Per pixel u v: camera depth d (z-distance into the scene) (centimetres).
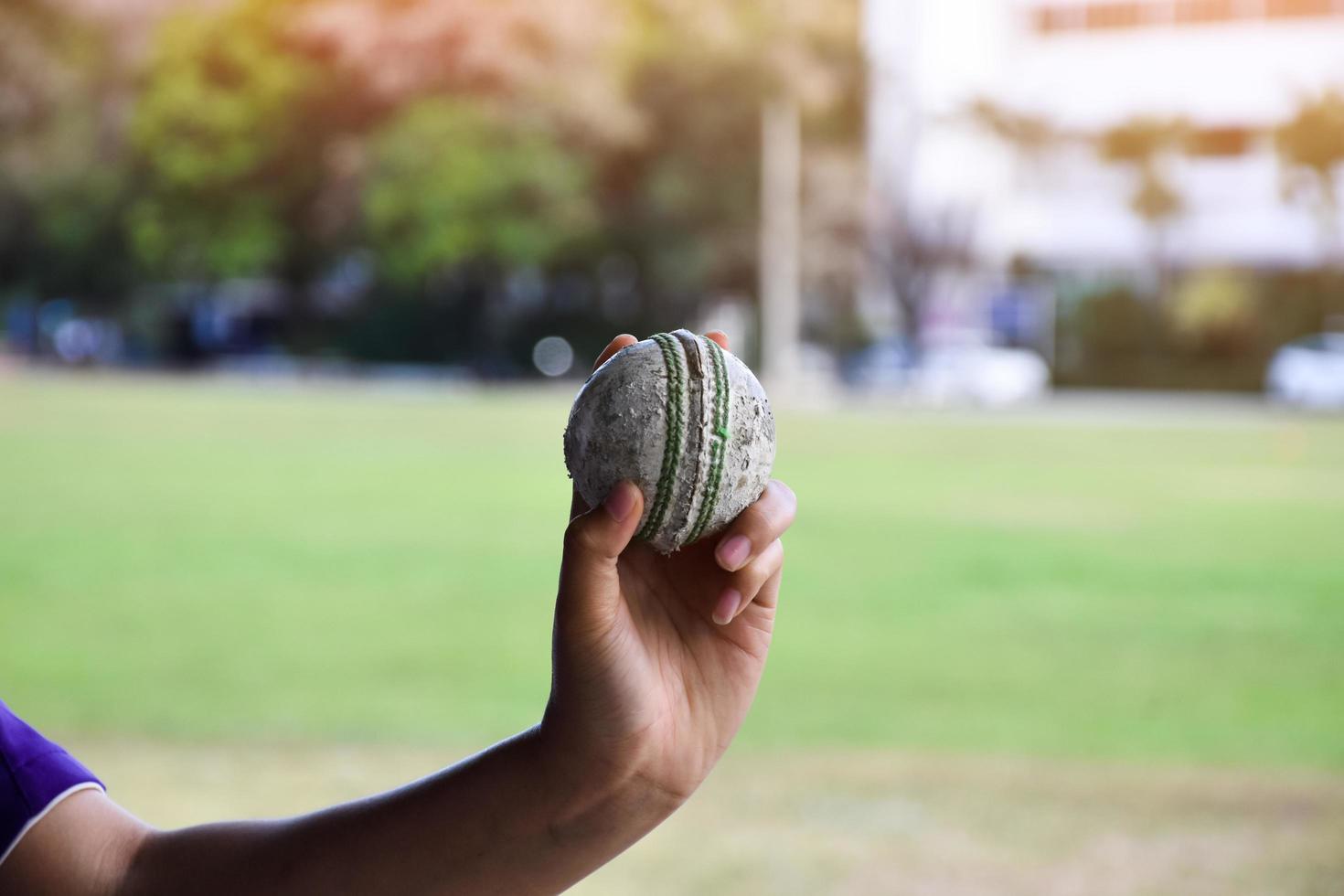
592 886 374
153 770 477
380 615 755
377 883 122
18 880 122
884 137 3834
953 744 527
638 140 3597
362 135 3741
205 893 122
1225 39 3856
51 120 3962
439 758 498
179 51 3744
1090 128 3872
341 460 1552
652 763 125
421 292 3853
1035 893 371
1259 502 1289
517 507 1198
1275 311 3697
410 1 3697
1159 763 505
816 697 600
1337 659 681
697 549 135
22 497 1202
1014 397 3047
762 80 3416
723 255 3628
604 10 3644
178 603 784
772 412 134
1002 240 3894
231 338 4238
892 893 372
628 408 127
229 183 3744
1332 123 3691
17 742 127
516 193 3547
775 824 429
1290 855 408
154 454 1568
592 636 121
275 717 548
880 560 955
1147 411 2733
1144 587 867
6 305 4416
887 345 3381
